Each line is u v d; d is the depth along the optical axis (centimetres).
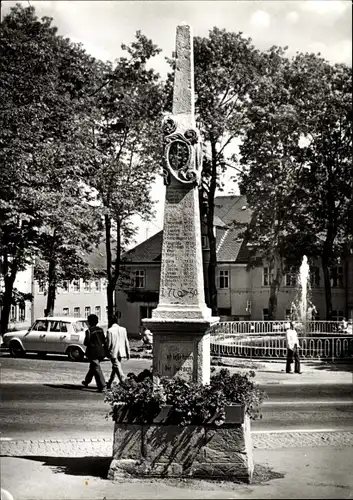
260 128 4444
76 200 3400
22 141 3116
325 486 919
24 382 2078
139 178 4088
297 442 1234
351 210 4838
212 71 4291
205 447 953
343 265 6144
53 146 3241
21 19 3353
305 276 4703
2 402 1686
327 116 4653
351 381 2270
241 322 3791
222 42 4328
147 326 1078
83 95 3862
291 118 4369
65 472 989
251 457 995
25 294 3784
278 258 4950
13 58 3284
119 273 4531
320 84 4625
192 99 1156
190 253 1114
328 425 1415
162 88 4247
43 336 2875
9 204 3067
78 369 2473
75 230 3331
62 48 3644
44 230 3400
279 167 4578
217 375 1045
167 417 959
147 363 2842
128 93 4134
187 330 1070
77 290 6041
